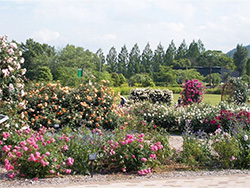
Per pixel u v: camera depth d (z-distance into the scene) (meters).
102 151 6.11
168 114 11.98
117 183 5.09
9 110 6.94
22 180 5.04
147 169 5.99
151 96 22.83
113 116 10.60
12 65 7.09
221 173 6.25
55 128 9.48
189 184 5.09
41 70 42.38
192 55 89.06
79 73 25.16
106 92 10.88
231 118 10.84
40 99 9.84
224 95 19.47
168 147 6.96
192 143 7.07
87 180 5.25
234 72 82.19
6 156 6.05
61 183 4.95
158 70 82.12
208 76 73.94
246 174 6.23
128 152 6.04
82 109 10.38
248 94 19.20
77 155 5.80
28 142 5.45
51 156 5.34
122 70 87.06
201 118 11.51
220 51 90.06
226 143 6.89
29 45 60.09
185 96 17.31
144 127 10.55
